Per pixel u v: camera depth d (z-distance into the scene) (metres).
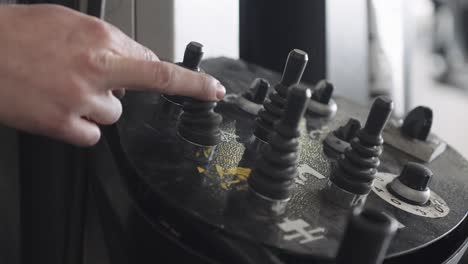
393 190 0.45
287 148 0.39
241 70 0.59
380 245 0.31
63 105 0.43
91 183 0.50
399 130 0.54
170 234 0.38
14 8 0.46
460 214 0.45
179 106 0.47
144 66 0.43
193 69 0.47
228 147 0.46
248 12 0.66
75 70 0.43
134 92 0.50
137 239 0.40
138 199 0.41
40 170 0.49
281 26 0.68
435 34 1.59
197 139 0.43
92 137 0.45
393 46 0.88
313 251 0.37
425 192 0.45
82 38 0.44
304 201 0.42
